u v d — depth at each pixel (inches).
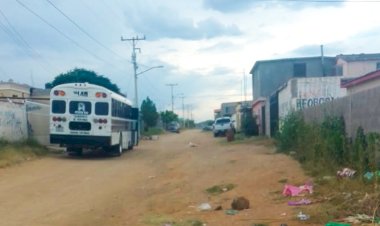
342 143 549.6
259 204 418.3
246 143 1278.3
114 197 501.7
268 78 1987.0
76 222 378.9
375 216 324.5
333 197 395.9
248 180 551.5
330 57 1936.5
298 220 338.3
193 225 348.8
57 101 935.0
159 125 3846.0
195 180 600.7
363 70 1705.2
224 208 415.2
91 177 661.9
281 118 1104.2
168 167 786.2
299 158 684.7
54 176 662.5
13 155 821.9
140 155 1066.7
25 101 1070.4
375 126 490.0
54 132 936.3
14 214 405.7
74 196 504.7
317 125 695.1
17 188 546.6
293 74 1964.8
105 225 369.1
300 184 486.6
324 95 1081.4
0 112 924.0
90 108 936.3
